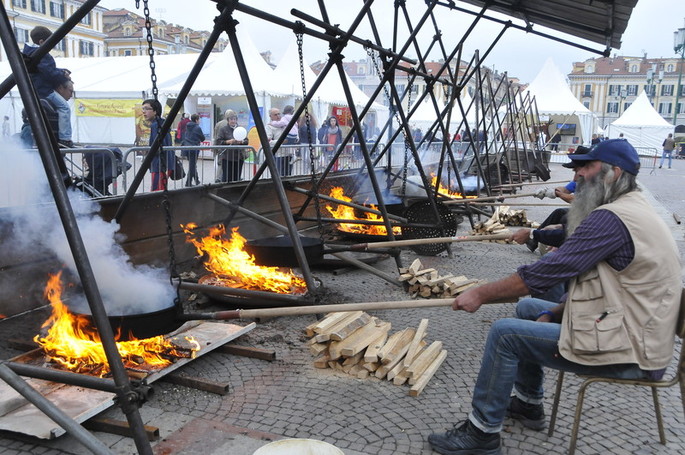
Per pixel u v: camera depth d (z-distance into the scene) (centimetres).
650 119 4100
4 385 349
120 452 306
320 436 329
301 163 1066
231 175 809
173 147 706
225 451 310
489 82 1508
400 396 383
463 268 782
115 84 1789
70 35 4688
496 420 304
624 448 325
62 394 344
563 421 357
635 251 264
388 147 900
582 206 285
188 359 406
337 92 1866
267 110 1634
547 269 276
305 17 505
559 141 3922
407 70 778
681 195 1908
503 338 298
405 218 848
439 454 314
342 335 422
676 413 372
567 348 278
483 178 1229
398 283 630
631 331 268
